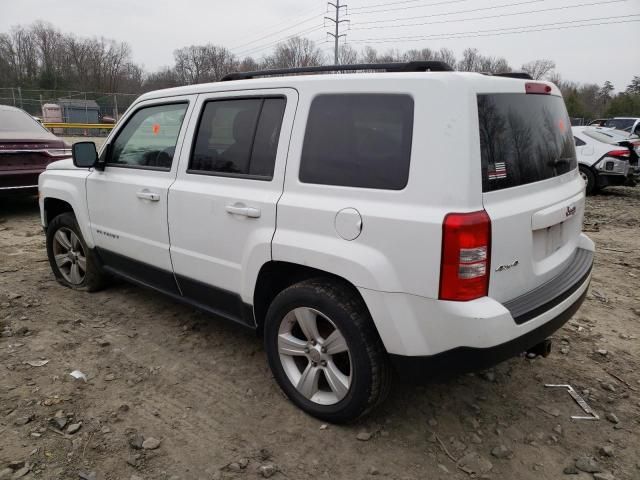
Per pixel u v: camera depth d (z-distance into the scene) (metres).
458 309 2.37
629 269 6.06
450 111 2.39
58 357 3.65
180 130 3.61
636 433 2.98
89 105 37.25
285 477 2.58
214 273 3.40
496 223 2.41
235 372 3.50
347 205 2.64
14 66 68.81
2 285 5.01
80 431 2.86
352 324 2.66
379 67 2.87
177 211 3.55
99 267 4.57
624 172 11.54
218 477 2.56
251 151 3.16
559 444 2.88
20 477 2.51
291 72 3.28
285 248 2.87
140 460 2.66
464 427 2.99
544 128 2.94
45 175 4.96
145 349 3.80
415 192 2.44
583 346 4.01
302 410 3.06
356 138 2.69
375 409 3.10
